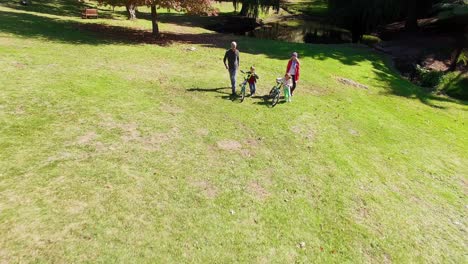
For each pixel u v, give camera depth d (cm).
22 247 624
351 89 1903
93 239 670
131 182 834
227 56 1394
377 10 3306
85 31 2194
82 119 1049
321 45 2841
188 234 729
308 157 1102
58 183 785
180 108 1256
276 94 1420
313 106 1509
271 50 2416
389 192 1023
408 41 2995
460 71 2412
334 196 944
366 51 2811
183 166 934
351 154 1183
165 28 2875
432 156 1325
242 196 870
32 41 1728
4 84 1156
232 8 5150
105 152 921
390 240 838
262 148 1102
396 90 2089
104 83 1331
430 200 1038
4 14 2283
